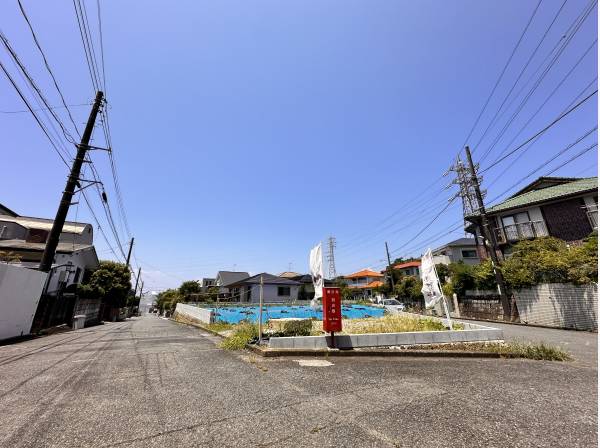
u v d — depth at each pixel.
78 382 3.68
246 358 5.36
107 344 7.12
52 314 13.16
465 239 33.84
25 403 2.93
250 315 13.49
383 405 3.03
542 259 11.98
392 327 7.99
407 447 2.17
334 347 5.90
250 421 2.59
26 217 22.80
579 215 15.06
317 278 6.75
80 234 22.72
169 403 2.99
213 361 5.06
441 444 2.22
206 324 12.17
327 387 3.63
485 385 3.81
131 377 3.94
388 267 35.34
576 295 10.96
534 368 4.89
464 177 16.38
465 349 6.17
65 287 14.96
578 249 11.52
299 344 5.89
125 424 2.48
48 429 2.36
